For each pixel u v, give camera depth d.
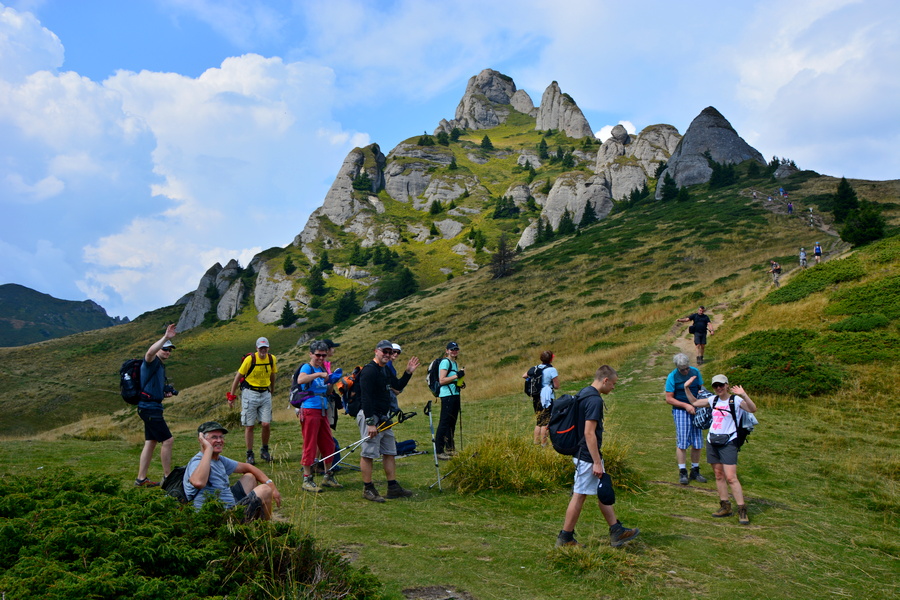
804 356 15.52
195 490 4.18
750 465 8.63
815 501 6.86
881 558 4.95
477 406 16.02
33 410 57.75
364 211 137.12
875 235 29.72
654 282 41.47
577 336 31.09
